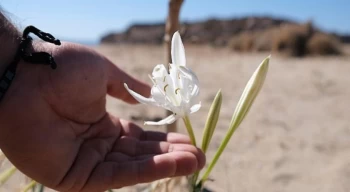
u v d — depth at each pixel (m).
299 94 0.95
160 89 0.19
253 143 0.56
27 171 0.19
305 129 0.65
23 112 0.19
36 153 0.19
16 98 0.19
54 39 0.21
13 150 0.19
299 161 0.50
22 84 0.20
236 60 1.81
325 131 0.65
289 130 0.64
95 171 0.20
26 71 0.20
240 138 0.58
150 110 0.64
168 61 0.30
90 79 0.22
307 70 1.40
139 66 1.16
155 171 0.18
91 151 0.21
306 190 0.43
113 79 0.25
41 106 0.20
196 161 0.19
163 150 0.22
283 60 1.99
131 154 0.22
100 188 0.19
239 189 0.41
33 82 0.20
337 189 0.43
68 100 0.21
